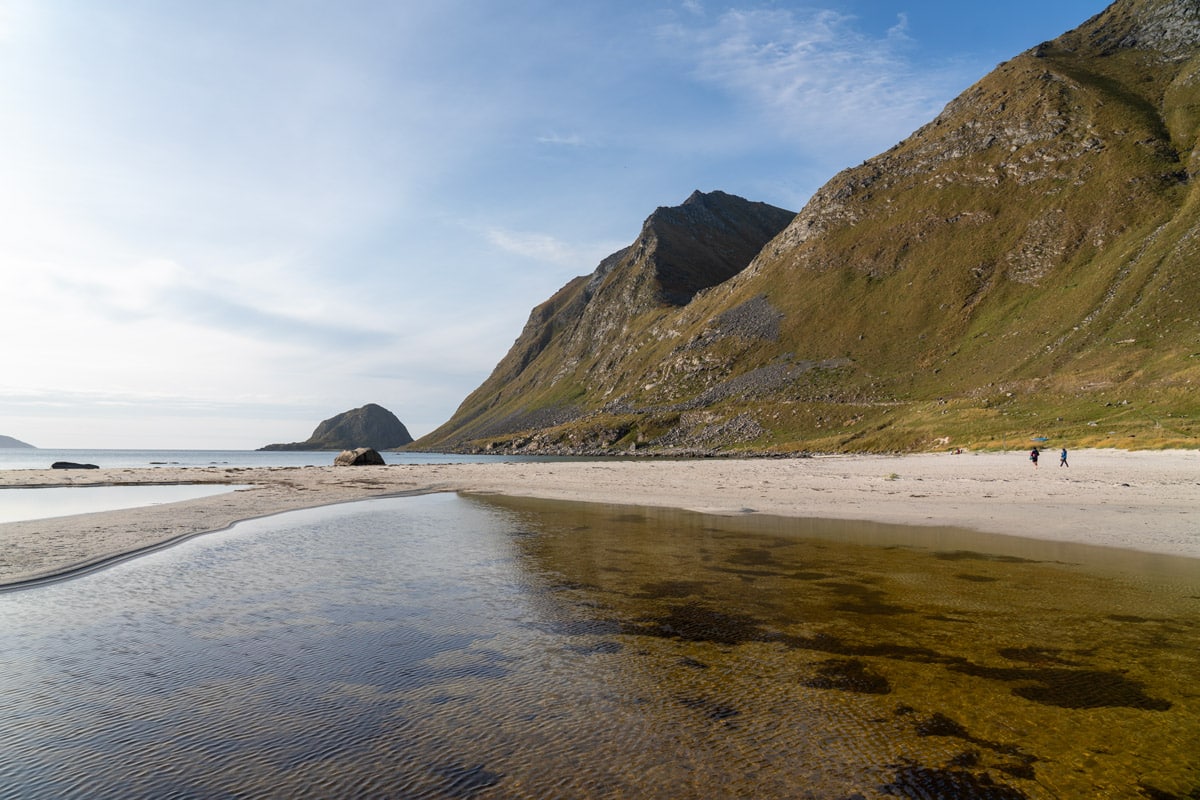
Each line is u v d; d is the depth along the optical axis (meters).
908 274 162.00
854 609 15.09
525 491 47.53
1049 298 124.88
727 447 133.38
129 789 7.59
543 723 9.29
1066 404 82.12
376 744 8.65
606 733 8.96
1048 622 13.84
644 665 11.60
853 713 9.52
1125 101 153.88
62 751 8.50
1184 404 65.44
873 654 12.03
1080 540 23.17
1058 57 188.12
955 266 152.75
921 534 25.52
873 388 132.50
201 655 12.16
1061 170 150.12
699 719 9.38
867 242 179.50
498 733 8.97
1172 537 22.89
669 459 112.56
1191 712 9.38
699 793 7.41
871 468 58.72
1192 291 93.00
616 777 7.79
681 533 26.67
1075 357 99.25
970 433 83.56
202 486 56.53
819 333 165.12
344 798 7.36
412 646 12.69
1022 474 45.34
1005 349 119.06
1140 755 8.18
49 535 25.22
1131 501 31.05
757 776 7.77
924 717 9.37
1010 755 8.25
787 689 10.45
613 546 23.70
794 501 36.94
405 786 7.60
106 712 9.68
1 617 14.59
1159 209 123.50
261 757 8.33
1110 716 9.31
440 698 10.18
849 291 170.88
